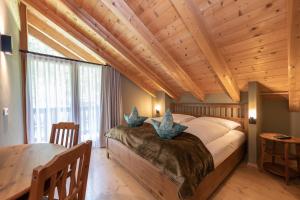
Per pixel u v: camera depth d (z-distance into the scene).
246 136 3.24
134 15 2.48
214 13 2.03
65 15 3.01
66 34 3.57
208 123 2.95
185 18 2.05
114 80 4.43
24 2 2.77
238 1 1.80
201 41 2.30
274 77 2.64
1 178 1.07
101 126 4.25
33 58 3.30
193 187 1.64
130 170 2.66
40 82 3.41
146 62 3.72
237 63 2.65
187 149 1.97
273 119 3.12
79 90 3.96
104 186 2.39
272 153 2.66
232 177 2.60
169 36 2.68
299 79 2.29
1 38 2.04
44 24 3.57
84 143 1.07
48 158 1.42
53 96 3.57
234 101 3.45
